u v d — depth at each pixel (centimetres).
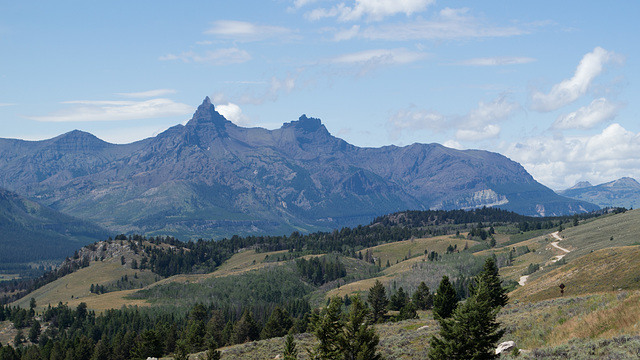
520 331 5666
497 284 9462
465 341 4531
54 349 17300
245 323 15962
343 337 5506
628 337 3822
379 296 14550
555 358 3906
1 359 16700
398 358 6153
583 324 4706
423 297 15862
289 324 16788
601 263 9569
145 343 13088
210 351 8356
